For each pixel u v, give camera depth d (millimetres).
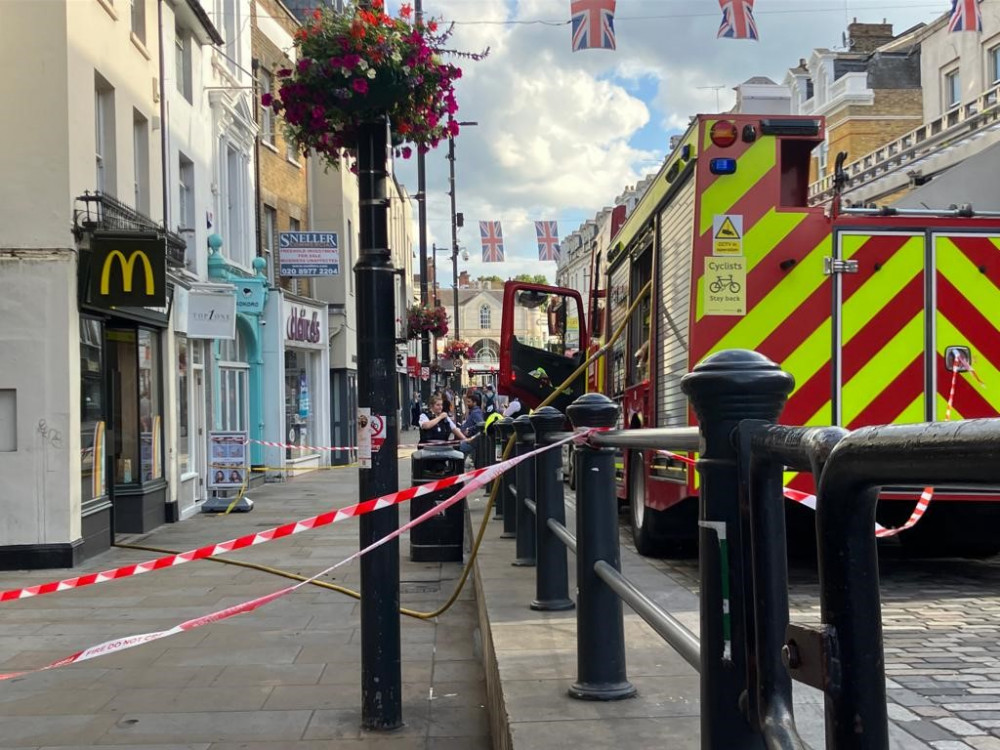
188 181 15656
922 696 4250
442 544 9969
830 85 37500
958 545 8391
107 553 10820
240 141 19312
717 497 1961
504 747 3547
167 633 3986
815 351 7031
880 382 7047
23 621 7422
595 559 3592
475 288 101562
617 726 3219
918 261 7090
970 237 7105
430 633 6801
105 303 10156
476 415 22234
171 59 14391
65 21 9906
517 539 7047
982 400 7078
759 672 1838
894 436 1202
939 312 7082
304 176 25328
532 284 12820
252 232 20109
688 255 7242
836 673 1373
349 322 27875
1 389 9797
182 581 9047
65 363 9836
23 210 9836
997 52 26000
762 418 1946
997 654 4984
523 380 12680
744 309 7008
